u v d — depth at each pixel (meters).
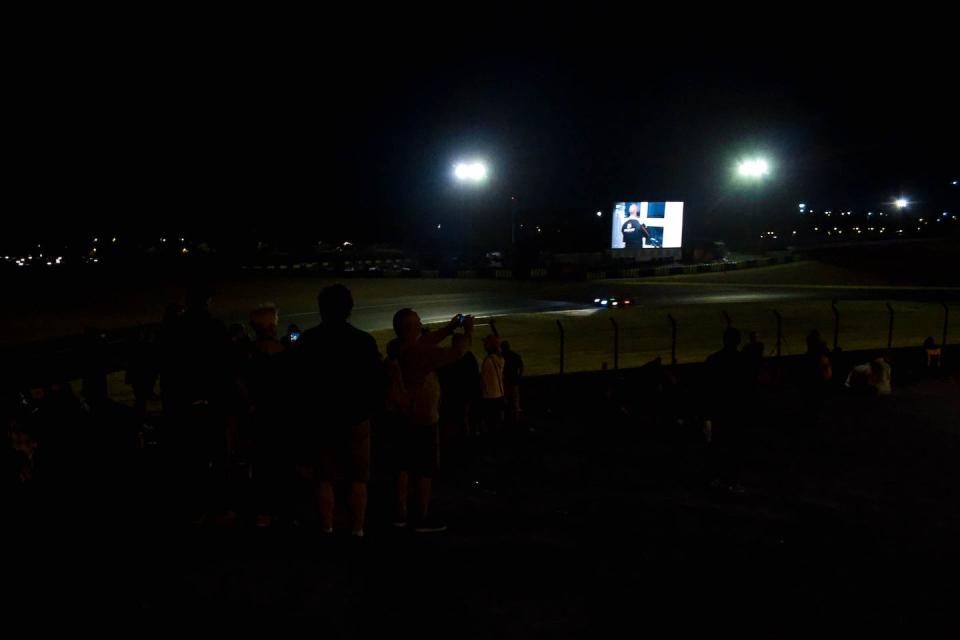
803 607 4.84
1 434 6.76
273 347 5.43
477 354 27.08
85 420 6.39
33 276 65.62
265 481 5.84
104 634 3.91
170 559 5.04
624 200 81.00
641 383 14.29
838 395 17.06
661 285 61.19
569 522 6.89
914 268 74.25
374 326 37.38
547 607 4.58
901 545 6.54
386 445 10.55
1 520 5.60
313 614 4.23
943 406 15.54
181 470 5.90
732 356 8.56
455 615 4.36
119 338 20.39
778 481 9.30
